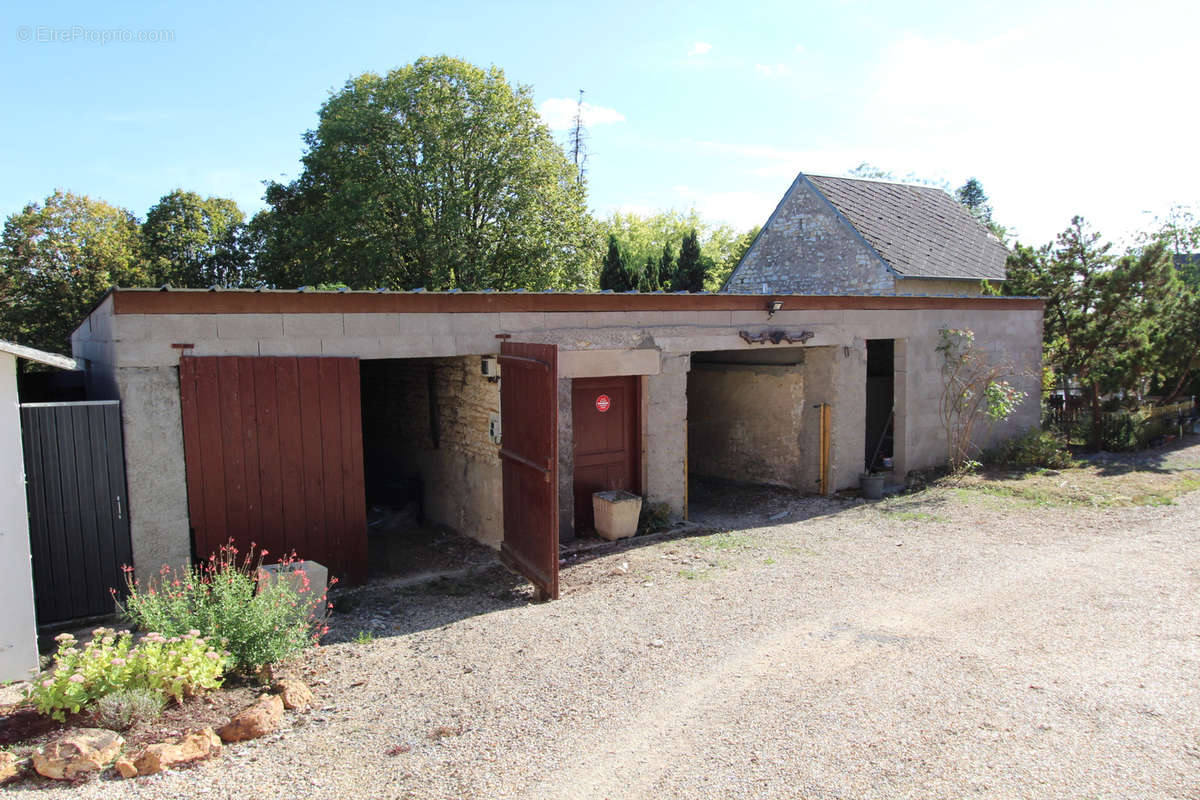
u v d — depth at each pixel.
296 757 4.61
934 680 5.59
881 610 7.14
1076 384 19.64
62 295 25.23
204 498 7.43
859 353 12.70
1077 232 16.44
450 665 6.05
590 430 10.34
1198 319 16.50
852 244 19.02
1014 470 14.16
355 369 8.11
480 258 26.95
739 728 4.92
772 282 21.31
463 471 10.40
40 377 10.44
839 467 12.70
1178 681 5.53
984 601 7.36
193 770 4.43
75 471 6.86
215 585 6.06
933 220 21.56
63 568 6.84
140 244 27.97
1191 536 9.77
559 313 9.52
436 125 26.03
